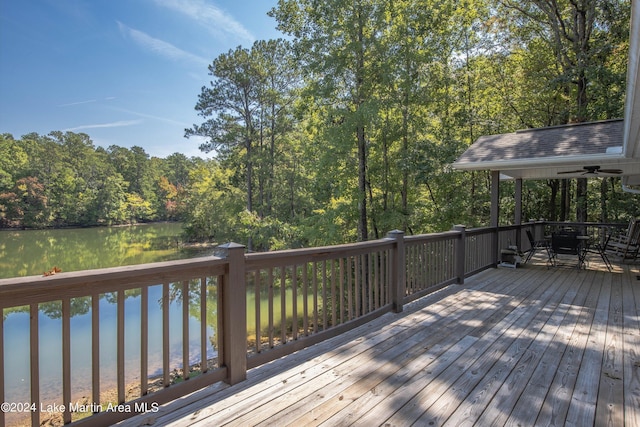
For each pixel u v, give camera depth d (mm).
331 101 11430
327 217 11742
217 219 25422
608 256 8273
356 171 11945
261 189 21906
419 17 10688
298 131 19859
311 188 14180
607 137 6305
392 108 11195
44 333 9047
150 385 5930
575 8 11250
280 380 2385
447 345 2992
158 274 2006
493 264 6848
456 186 11836
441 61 11609
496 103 13633
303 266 2951
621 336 3203
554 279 5766
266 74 19797
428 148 10617
